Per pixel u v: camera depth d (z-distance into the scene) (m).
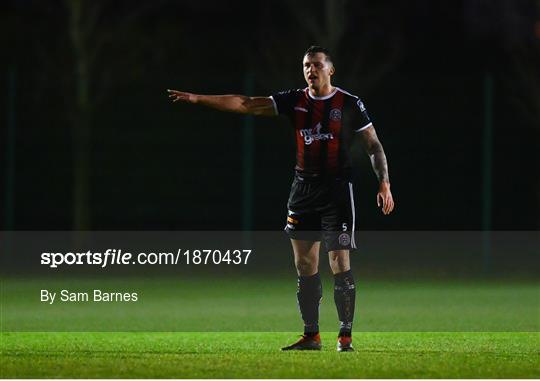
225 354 31.98
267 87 81.38
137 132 81.75
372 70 89.31
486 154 77.38
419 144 79.12
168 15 94.06
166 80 81.56
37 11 88.75
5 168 78.31
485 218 76.06
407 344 35.47
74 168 81.12
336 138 32.09
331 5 85.12
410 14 96.56
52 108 81.25
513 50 89.94
